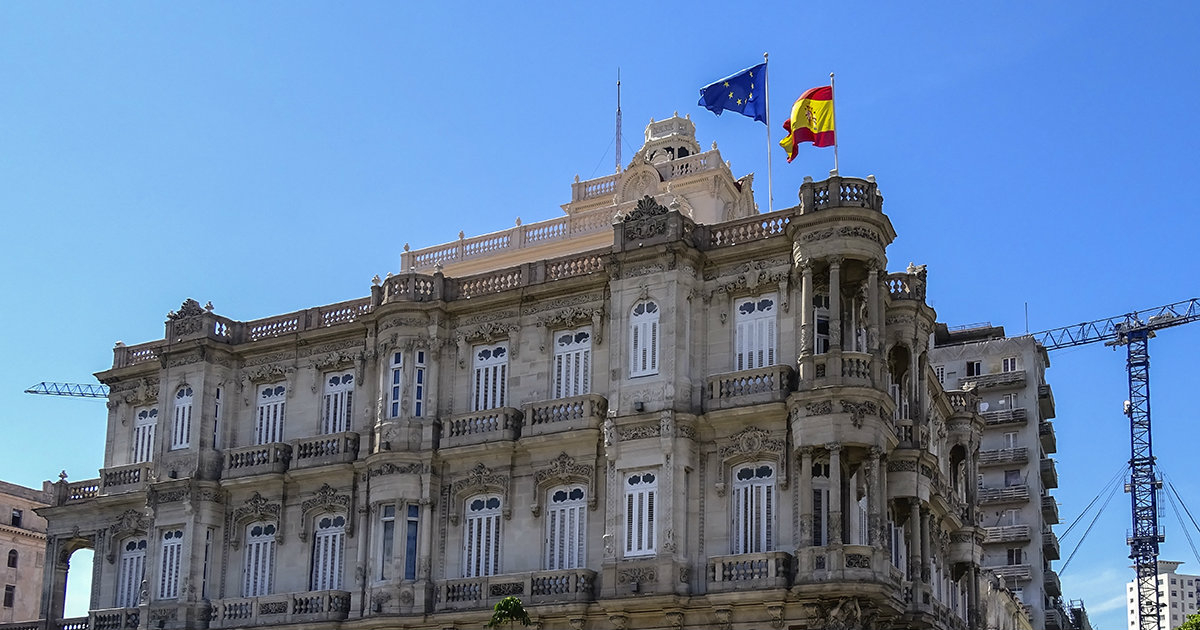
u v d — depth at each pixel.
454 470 54.41
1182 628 81.62
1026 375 103.00
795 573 46.19
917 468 51.41
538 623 49.97
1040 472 101.44
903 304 54.72
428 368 55.78
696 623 47.84
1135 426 125.94
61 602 64.06
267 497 58.34
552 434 51.78
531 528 52.22
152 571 59.25
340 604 54.34
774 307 50.25
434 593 52.81
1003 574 98.19
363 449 56.25
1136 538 124.31
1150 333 125.88
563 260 54.88
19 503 112.75
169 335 62.59
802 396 47.06
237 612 56.84
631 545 49.00
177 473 59.84
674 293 50.62
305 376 59.91
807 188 49.41
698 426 49.78
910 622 50.38
